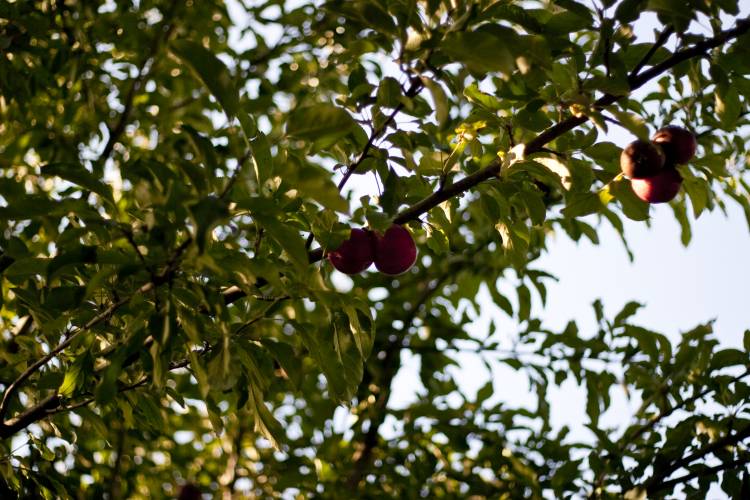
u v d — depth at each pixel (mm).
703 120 2973
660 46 2418
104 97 4586
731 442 3123
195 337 2230
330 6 2146
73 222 2877
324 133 2064
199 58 1967
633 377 3549
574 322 4164
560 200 4148
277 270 2162
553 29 2373
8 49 3775
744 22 2332
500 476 4180
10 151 4281
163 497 4867
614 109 2225
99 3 4410
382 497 4258
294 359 2473
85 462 3996
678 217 3176
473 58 2068
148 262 2061
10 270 2385
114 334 2561
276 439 2490
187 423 5098
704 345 3342
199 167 2047
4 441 3109
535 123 2555
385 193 2549
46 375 2682
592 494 3418
